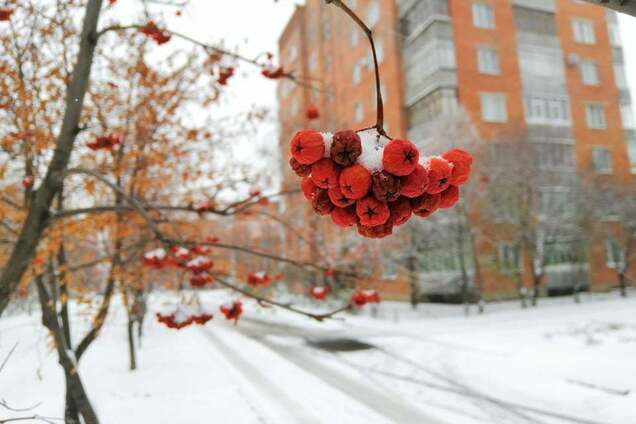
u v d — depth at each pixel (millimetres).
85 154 5168
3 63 4043
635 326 12375
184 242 2877
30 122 3988
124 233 5320
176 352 12188
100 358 10945
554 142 22406
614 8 1299
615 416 6535
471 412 7164
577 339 11250
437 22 20906
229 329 17406
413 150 1080
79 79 2936
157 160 5406
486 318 16266
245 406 7164
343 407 7508
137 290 6402
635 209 20047
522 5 23109
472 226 17438
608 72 24531
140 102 5441
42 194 2852
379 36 22969
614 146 23859
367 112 24125
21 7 3912
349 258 16609
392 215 1211
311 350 12539
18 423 4773
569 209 19703
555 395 7656
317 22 28938
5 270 2762
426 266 19828
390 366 10305
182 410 6906
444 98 20406
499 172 17812
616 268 22281
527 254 20859
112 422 6332
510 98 21953
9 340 5676
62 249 5250
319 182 1158
